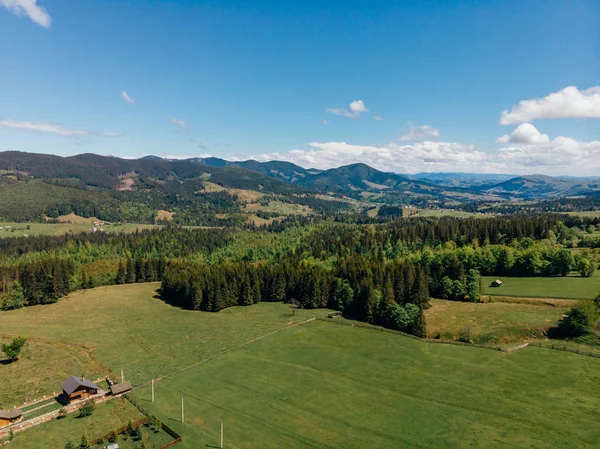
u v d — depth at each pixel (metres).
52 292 151.62
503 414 65.88
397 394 74.69
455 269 137.88
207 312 139.50
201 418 68.56
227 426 65.81
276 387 79.25
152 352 100.88
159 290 174.38
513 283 141.38
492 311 112.62
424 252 177.88
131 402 75.38
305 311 136.25
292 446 59.69
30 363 94.69
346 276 150.50
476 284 126.69
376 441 60.25
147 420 67.88
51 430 66.06
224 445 60.44
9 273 168.25
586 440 57.91
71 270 183.00
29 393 79.88
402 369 85.19
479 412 67.00
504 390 73.50
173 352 100.44
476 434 60.84
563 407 66.75
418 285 122.38
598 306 105.06
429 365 86.44
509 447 57.31
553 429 60.94
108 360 96.12
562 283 135.38
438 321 109.88
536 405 67.81
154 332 117.00
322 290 140.75
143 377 86.25
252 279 152.88
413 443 59.41
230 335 111.88
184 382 83.06
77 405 73.94
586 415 64.12
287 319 126.31
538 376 77.94
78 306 147.25
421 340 101.12
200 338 110.38
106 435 62.44
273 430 64.19
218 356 96.44
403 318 109.00
